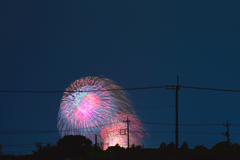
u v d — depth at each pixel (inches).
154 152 4183.1
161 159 3998.5
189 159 3902.6
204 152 3919.8
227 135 3297.2
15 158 3816.4
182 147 4170.8
